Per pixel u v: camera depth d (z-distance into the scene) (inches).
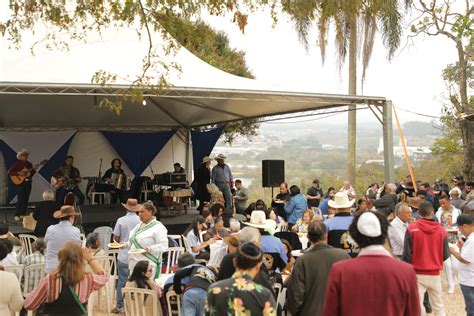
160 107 631.8
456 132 914.1
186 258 209.0
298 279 164.1
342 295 117.5
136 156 714.2
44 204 341.4
